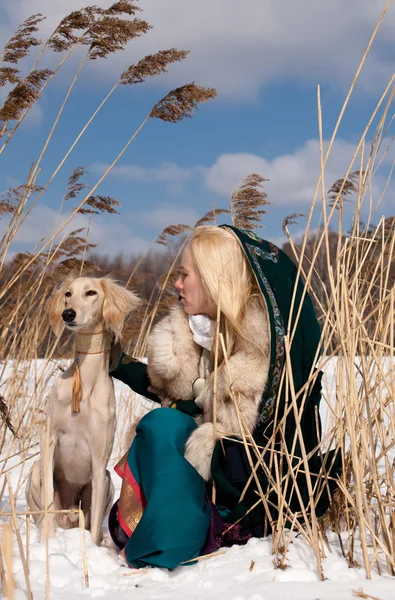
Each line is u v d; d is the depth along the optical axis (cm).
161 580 250
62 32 400
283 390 292
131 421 552
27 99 381
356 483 248
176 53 398
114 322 332
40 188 391
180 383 324
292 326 295
